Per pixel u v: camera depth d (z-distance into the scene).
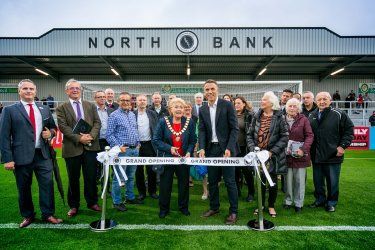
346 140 3.69
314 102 4.69
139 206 4.09
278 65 20.00
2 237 2.97
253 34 17.08
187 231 3.14
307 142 3.66
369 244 2.83
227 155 3.36
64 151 3.61
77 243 2.84
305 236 3.01
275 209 3.92
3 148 3.05
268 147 3.61
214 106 3.56
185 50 17.11
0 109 14.70
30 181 3.30
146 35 17.12
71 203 3.69
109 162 3.27
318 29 16.97
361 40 16.94
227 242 2.87
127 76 22.19
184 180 3.67
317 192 4.00
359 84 22.52
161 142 3.58
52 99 20.05
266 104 3.63
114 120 3.93
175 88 12.60
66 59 18.47
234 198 3.47
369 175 6.02
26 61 17.94
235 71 21.53
